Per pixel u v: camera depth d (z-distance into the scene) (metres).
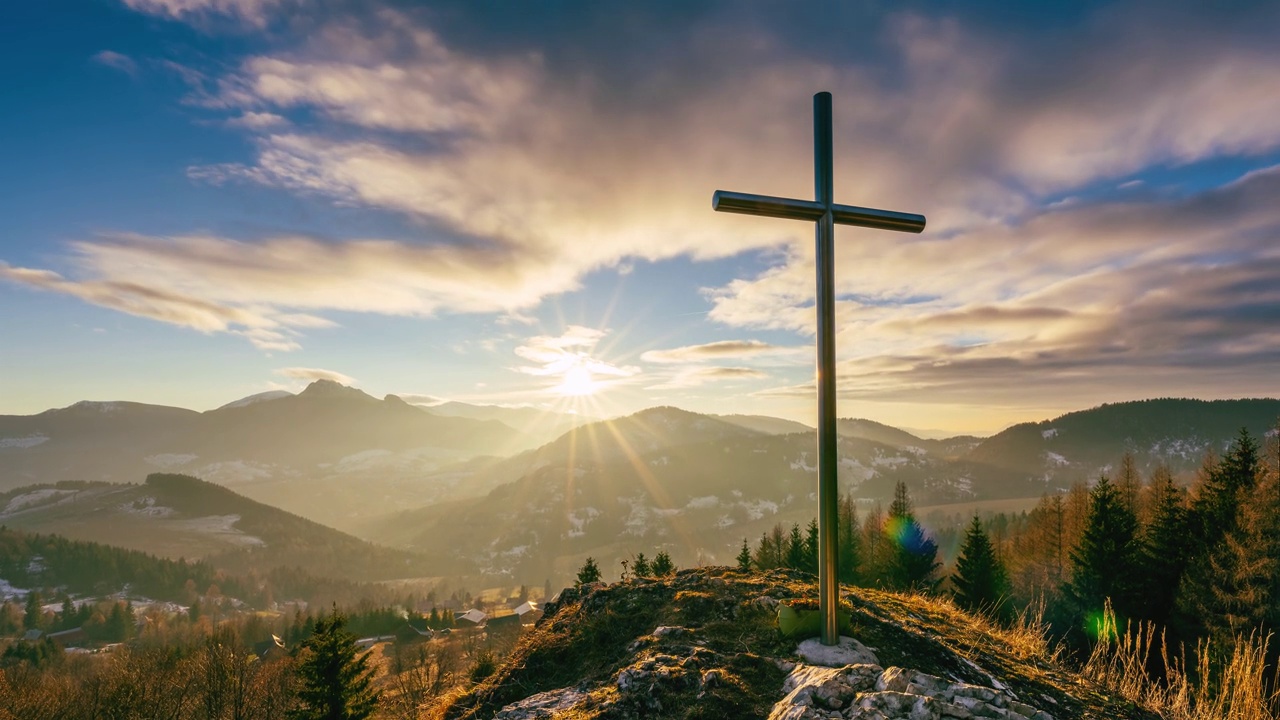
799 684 5.53
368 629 133.12
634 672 6.02
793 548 51.66
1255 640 18.00
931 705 4.73
